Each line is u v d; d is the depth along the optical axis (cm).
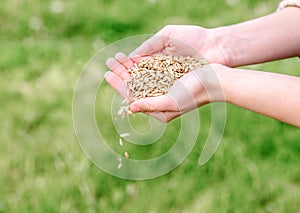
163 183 330
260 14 550
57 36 545
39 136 377
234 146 354
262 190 329
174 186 329
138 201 323
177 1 562
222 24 539
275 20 271
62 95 420
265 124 373
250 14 551
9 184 339
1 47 496
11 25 557
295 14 269
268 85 220
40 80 441
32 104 411
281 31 269
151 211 319
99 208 321
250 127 372
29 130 388
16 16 567
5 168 348
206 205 320
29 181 335
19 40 540
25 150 362
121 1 567
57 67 459
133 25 545
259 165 346
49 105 410
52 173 342
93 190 329
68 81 436
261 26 273
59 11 564
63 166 341
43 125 391
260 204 325
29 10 570
